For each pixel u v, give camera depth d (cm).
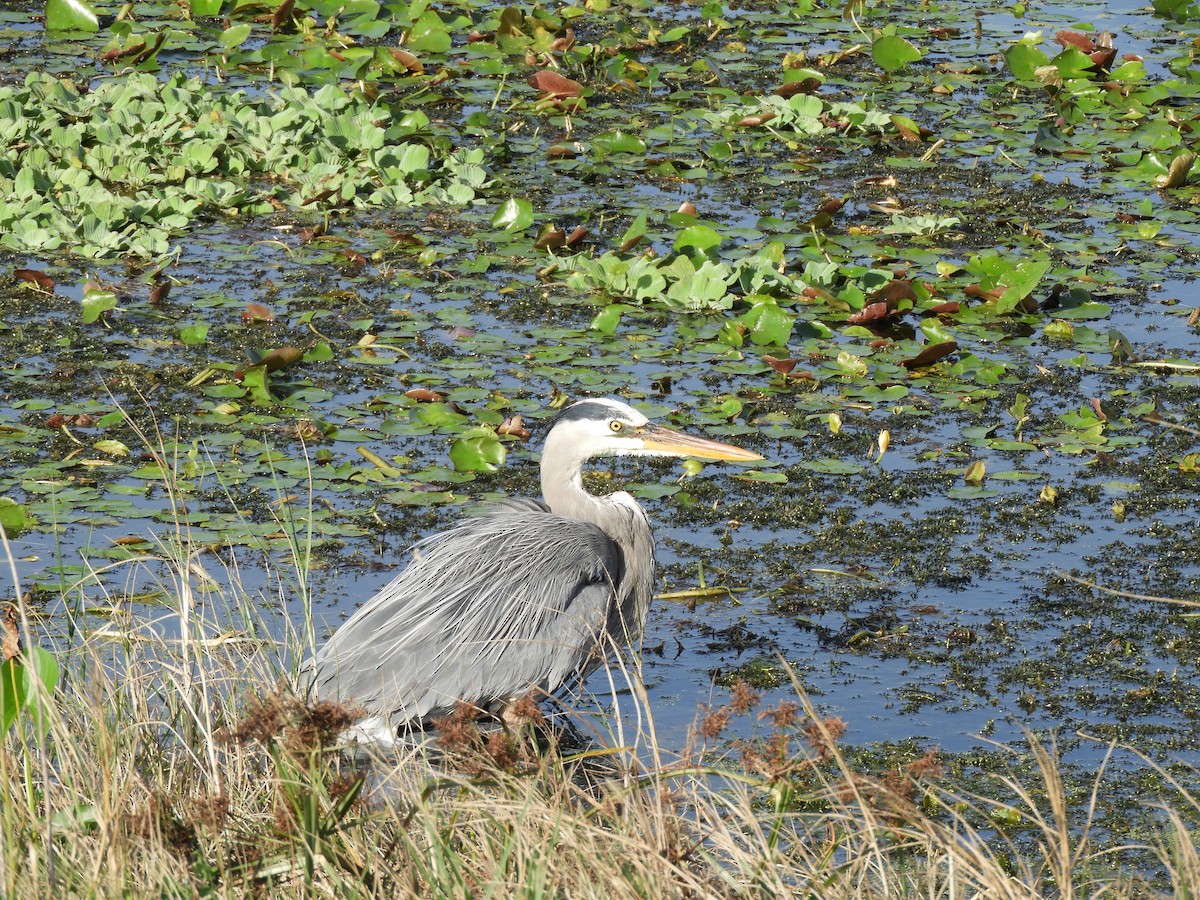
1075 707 942
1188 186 1991
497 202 1872
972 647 1014
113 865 619
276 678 857
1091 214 1870
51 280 1540
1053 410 1377
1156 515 1199
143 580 1044
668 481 1251
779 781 662
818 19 2698
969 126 2194
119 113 1947
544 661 944
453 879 626
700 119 2192
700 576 1077
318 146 1912
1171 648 1014
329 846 634
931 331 1481
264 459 1223
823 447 1302
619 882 621
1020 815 795
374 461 1221
